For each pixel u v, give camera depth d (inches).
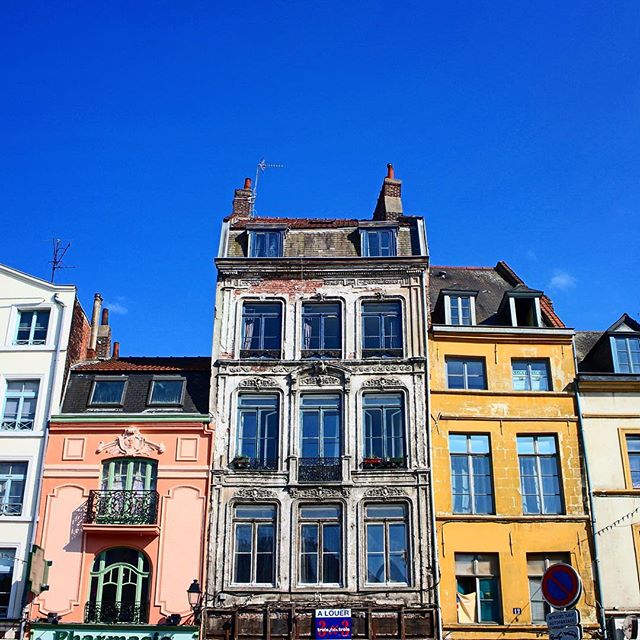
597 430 1007.0
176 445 983.0
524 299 1087.6
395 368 1011.3
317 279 1064.8
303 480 960.9
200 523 947.3
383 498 954.1
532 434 1005.8
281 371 1013.2
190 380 1046.4
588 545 953.5
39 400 1017.5
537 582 942.4
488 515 959.6
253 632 901.2
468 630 911.0
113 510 947.3
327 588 917.2
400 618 901.8
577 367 1057.5
